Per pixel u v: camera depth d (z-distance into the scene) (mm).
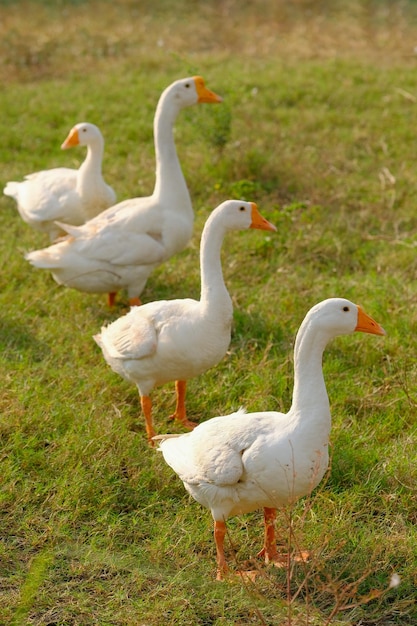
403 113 13523
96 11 20344
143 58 16562
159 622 4645
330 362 7242
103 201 8727
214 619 4762
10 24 18828
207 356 6113
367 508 5625
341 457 5988
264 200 10461
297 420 4812
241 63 16266
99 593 4891
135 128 12883
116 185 10938
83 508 5504
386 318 7793
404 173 11320
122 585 4938
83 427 6227
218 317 6023
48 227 8969
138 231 7676
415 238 9555
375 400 6707
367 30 19266
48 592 4895
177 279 8633
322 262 9156
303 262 9062
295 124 12938
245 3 21531
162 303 6340
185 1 21547
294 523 5340
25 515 5457
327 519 5398
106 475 5781
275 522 5363
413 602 4887
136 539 5352
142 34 18531
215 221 6031
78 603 4797
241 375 7090
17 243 9383
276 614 4738
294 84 14766
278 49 17812
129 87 14805
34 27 18719
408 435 6324
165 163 7816
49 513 5512
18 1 21016
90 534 5355
